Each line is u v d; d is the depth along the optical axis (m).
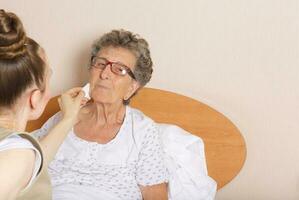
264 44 1.96
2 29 0.94
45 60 1.03
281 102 1.99
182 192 1.82
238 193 2.09
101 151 1.75
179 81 2.05
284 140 2.01
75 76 2.13
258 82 1.99
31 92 1.00
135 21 2.04
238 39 1.97
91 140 1.78
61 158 1.76
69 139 1.78
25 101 1.00
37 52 1.00
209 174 1.97
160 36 2.03
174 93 2.00
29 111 1.03
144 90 2.01
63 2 2.08
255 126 2.02
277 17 1.93
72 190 1.69
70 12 2.08
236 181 2.08
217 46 1.99
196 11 1.98
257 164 2.05
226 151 1.96
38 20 2.12
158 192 1.75
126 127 1.78
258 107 2.01
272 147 2.02
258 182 2.06
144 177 1.73
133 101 2.02
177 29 2.01
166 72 2.05
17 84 0.96
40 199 1.12
